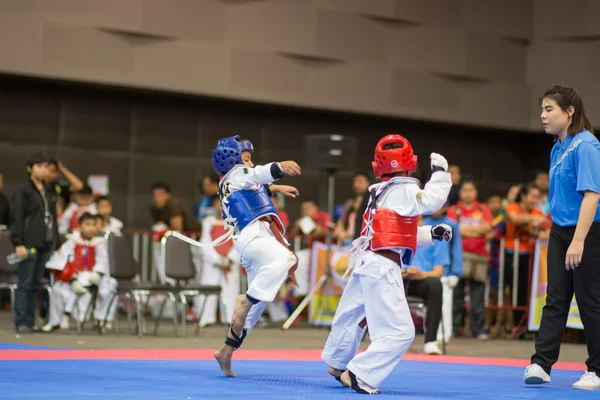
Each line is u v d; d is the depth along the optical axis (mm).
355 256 4859
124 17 13008
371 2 14883
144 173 14039
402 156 4754
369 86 14875
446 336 9086
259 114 14883
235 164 5453
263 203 5395
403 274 7965
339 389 4762
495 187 16547
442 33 15492
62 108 13430
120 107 13875
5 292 12969
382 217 4688
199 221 12469
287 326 10070
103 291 9492
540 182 11281
